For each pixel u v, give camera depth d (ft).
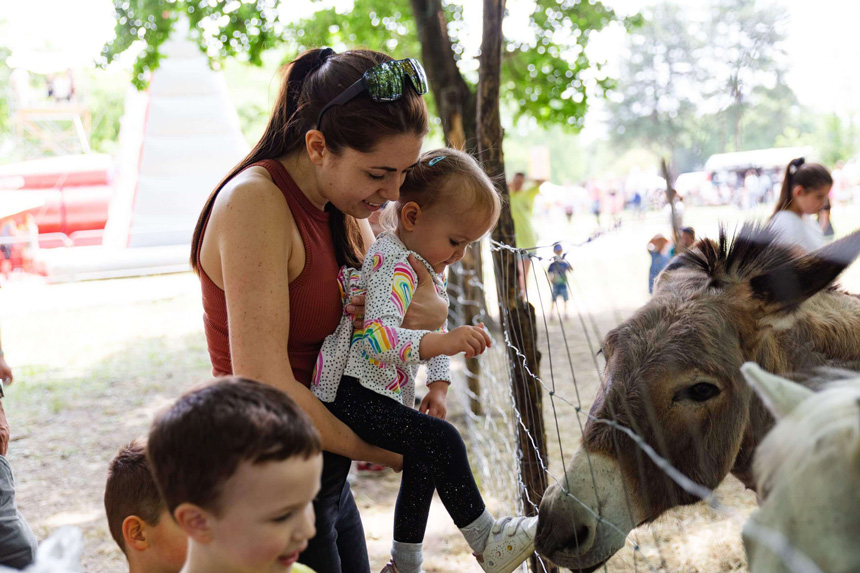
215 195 6.64
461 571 12.89
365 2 33.04
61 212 69.97
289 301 6.49
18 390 28.30
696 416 7.61
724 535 8.57
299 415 4.50
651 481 7.53
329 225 7.02
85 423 23.79
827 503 4.03
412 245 7.30
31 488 18.56
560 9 30.76
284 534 4.40
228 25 32.50
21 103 97.86
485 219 7.20
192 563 4.50
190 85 59.57
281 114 6.81
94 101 133.39
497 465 15.35
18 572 6.37
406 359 6.56
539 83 32.96
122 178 60.18
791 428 4.33
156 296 49.93
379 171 6.32
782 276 7.70
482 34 14.43
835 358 8.02
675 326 7.86
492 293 26.43
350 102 6.14
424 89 6.48
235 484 4.24
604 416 7.70
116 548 14.90
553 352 20.68
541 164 33.96
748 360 7.88
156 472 4.50
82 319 43.39
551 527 7.29
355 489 17.35
